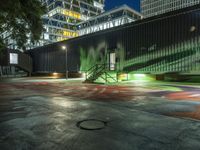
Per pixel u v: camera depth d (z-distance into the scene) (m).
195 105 7.30
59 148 3.55
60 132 4.41
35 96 10.12
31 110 6.70
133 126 4.80
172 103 7.73
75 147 3.59
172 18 18.00
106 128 4.66
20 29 22.81
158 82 17.70
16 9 13.86
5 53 33.81
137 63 20.83
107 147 3.57
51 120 5.41
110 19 82.06
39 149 3.51
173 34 17.89
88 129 4.60
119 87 14.05
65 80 23.38
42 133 4.35
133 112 6.28
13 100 8.87
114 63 23.17
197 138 3.95
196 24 16.25
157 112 6.23
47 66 34.94
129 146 3.60
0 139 4.00
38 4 17.64
